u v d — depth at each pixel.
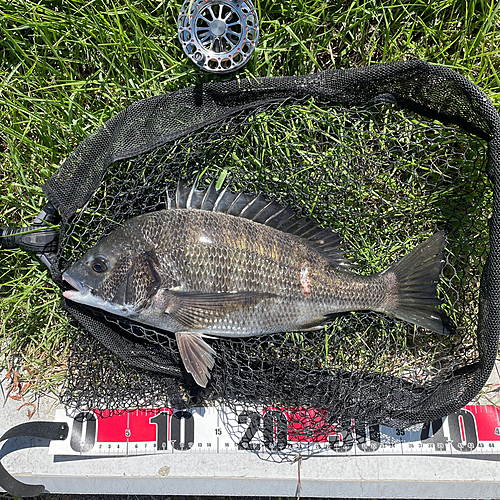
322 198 0.72
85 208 0.70
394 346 0.74
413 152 0.73
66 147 0.73
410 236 0.74
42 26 0.72
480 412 0.74
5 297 0.76
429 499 0.74
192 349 0.68
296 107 0.70
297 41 0.72
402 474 0.73
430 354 0.74
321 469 0.73
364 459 0.73
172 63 0.72
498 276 0.66
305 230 0.69
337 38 0.74
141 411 0.74
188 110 0.69
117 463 0.73
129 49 0.73
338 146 0.71
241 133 0.71
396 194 0.73
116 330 0.71
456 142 0.72
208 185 0.71
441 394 0.71
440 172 0.72
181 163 0.70
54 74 0.73
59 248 0.69
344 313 0.72
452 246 0.74
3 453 0.73
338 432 0.74
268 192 0.71
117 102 0.73
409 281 0.69
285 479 0.73
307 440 0.73
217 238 0.66
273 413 0.73
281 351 0.73
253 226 0.67
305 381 0.73
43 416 0.74
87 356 0.73
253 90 0.69
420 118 0.72
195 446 0.73
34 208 0.73
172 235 0.66
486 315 0.67
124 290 0.67
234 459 0.73
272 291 0.67
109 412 0.74
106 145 0.68
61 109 0.73
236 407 0.74
